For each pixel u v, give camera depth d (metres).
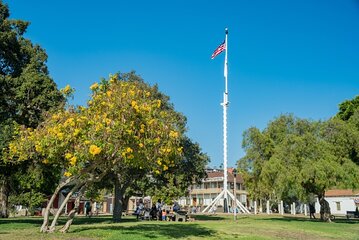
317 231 20.81
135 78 34.22
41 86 26.28
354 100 47.28
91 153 13.38
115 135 13.91
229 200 57.31
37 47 30.98
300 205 73.31
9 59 28.91
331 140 30.83
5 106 26.62
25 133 16.06
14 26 30.81
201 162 38.62
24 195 46.84
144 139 14.52
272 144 31.62
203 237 15.70
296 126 31.41
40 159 18.14
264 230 20.05
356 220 36.59
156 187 41.25
